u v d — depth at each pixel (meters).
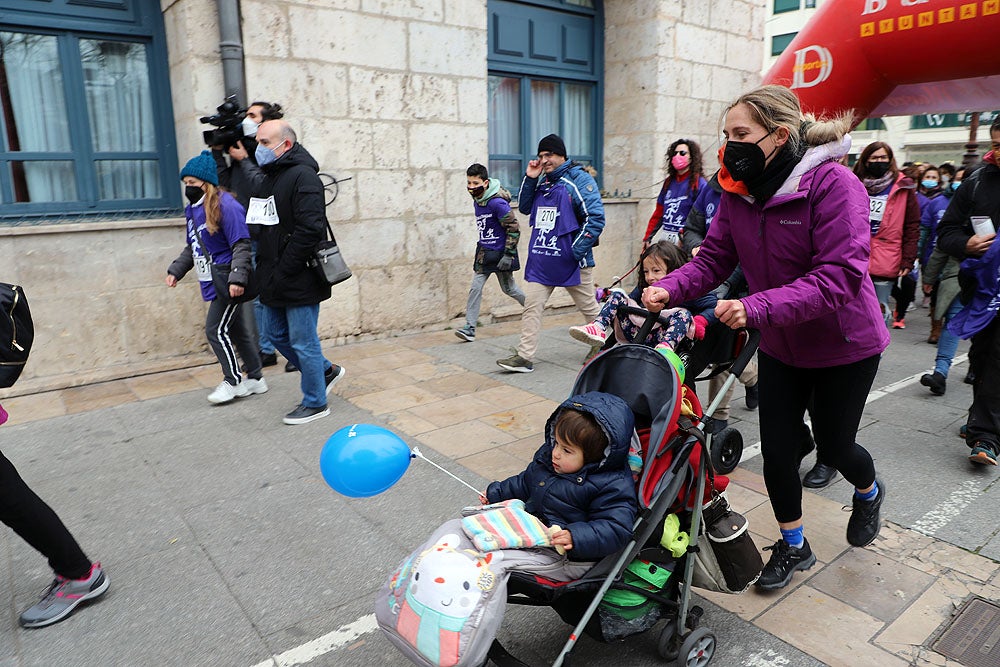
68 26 5.89
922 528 3.39
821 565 3.09
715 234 2.77
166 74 6.38
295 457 4.25
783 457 2.80
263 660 2.50
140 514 3.56
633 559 2.27
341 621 2.72
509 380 5.81
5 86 5.79
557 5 8.62
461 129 7.27
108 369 5.82
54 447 4.42
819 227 2.32
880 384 5.70
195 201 4.89
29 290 5.41
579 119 9.30
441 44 6.97
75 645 2.59
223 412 5.03
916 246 6.38
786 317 2.20
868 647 2.55
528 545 2.07
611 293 3.55
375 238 6.89
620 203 8.95
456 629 1.86
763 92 2.33
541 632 2.66
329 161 6.50
